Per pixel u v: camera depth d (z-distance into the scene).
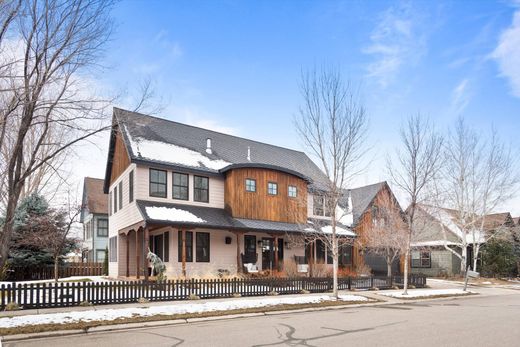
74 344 9.66
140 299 15.87
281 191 28.53
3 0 10.23
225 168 26.20
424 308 16.92
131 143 24.64
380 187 35.12
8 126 11.85
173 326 12.14
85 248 41.06
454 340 9.98
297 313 15.10
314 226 26.97
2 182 12.57
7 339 10.21
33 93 10.77
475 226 36.88
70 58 11.43
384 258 35.91
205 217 24.41
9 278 27.97
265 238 28.39
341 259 32.66
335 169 19.12
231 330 11.41
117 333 11.07
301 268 27.45
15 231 27.22
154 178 24.39
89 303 14.88
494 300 20.77
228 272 24.62
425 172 22.97
